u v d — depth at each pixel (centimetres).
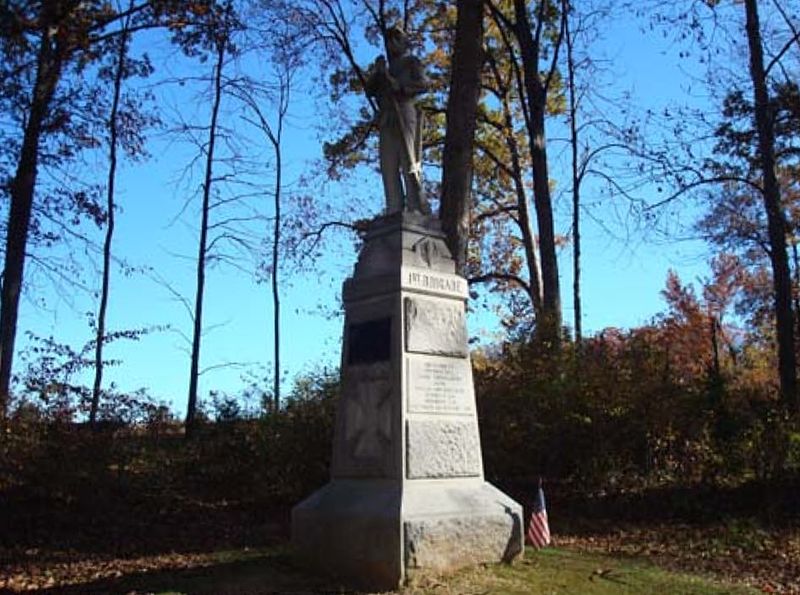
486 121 2880
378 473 966
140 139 2356
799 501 1495
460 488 987
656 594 893
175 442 1850
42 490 1427
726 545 1259
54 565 1145
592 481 1675
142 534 1377
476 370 1803
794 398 1812
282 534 1380
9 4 1905
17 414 1462
